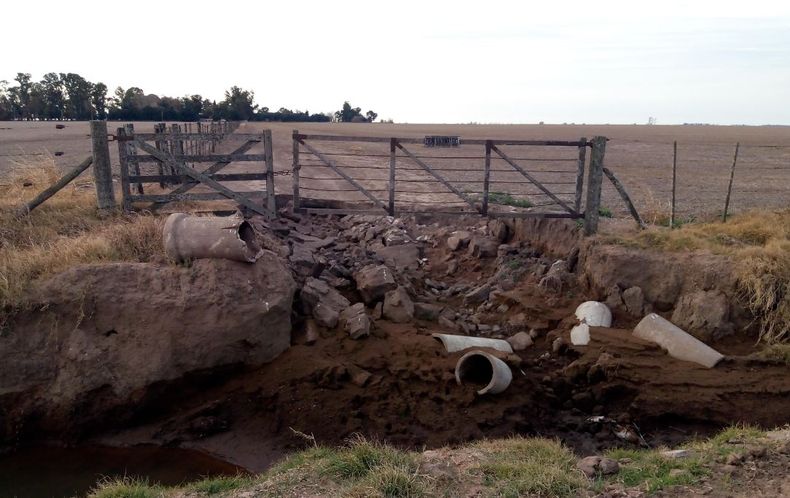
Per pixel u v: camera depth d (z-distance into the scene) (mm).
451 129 86000
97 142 10438
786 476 5055
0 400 7766
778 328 8961
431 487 4871
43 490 6918
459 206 14078
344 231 14203
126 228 9383
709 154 34875
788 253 9453
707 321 9234
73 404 7895
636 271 10117
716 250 9961
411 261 12727
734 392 7887
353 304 10328
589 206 11609
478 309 10773
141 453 7680
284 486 5121
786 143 45719
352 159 28984
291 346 9070
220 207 12039
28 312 7988
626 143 46844
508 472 5168
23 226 9883
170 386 8266
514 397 8133
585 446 7410
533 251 12422
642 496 4855
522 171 12000
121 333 8195
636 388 8133
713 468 5258
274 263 9242
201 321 8375
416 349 8914
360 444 5770
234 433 7844
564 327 9773
